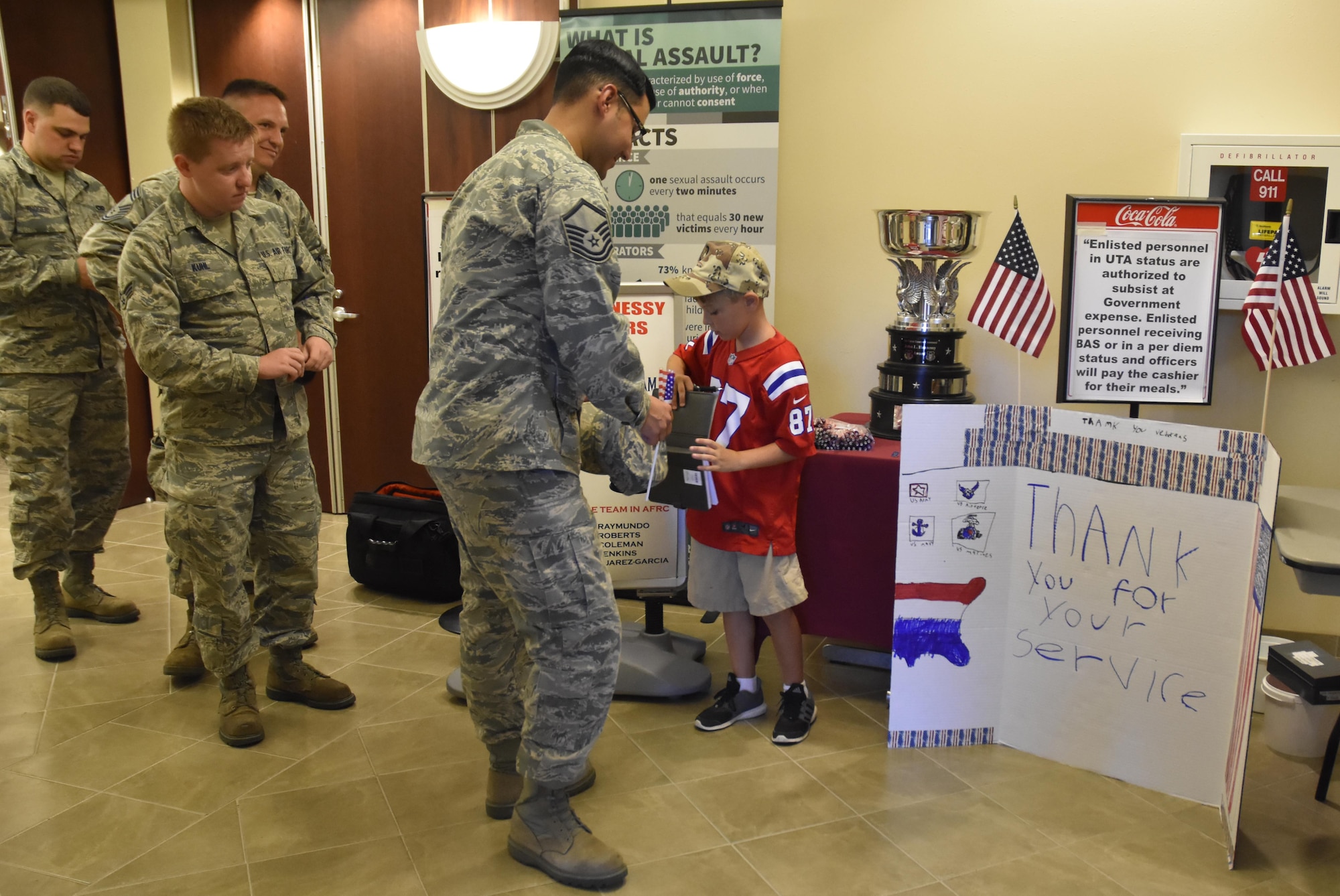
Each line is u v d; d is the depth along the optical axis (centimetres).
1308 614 292
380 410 414
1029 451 218
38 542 278
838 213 315
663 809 205
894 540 245
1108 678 216
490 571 174
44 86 280
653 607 283
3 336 274
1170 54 279
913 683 229
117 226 231
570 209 155
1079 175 292
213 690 263
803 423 221
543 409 164
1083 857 188
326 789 213
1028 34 288
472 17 358
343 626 310
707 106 309
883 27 300
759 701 248
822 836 195
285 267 240
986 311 237
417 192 386
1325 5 267
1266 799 210
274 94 265
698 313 321
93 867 184
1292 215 274
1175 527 202
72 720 244
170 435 225
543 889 178
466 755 229
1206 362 246
